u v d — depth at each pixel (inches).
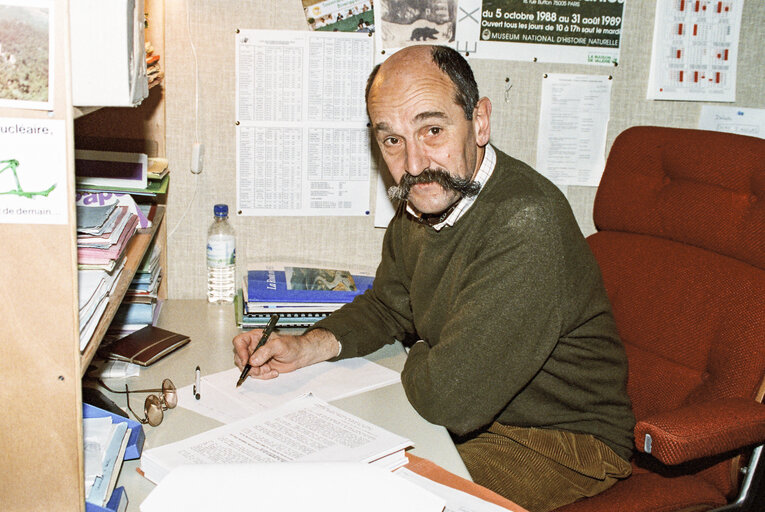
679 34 69.5
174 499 32.1
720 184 51.6
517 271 44.7
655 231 55.4
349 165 67.4
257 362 48.4
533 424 50.8
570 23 67.4
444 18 65.6
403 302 57.0
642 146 56.6
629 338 55.4
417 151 46.4
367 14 64.6
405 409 46.3
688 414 43.8
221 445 38.0
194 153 64.1
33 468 31.2
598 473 48.3
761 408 44.9
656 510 47.5
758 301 48.1
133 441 37.9
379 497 33.0
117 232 39.4
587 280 49.4
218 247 65.4
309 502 32.4
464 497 35.7
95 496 32.6
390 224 58.8
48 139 28.9
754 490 49.0
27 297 29.7
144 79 39.0
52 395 30.6
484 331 44.2
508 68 67.6
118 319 56.6
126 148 63.4
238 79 63.9
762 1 70.3
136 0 35.3
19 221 29.1
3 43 27.9
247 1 62.7
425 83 45.4
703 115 71.7
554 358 49.9
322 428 40.4
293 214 67.6
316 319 60.4
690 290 52.1
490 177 48.6
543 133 69.5
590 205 72.1
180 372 50.3
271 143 65.8
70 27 29.9
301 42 64.1
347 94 65.9
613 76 69.3
